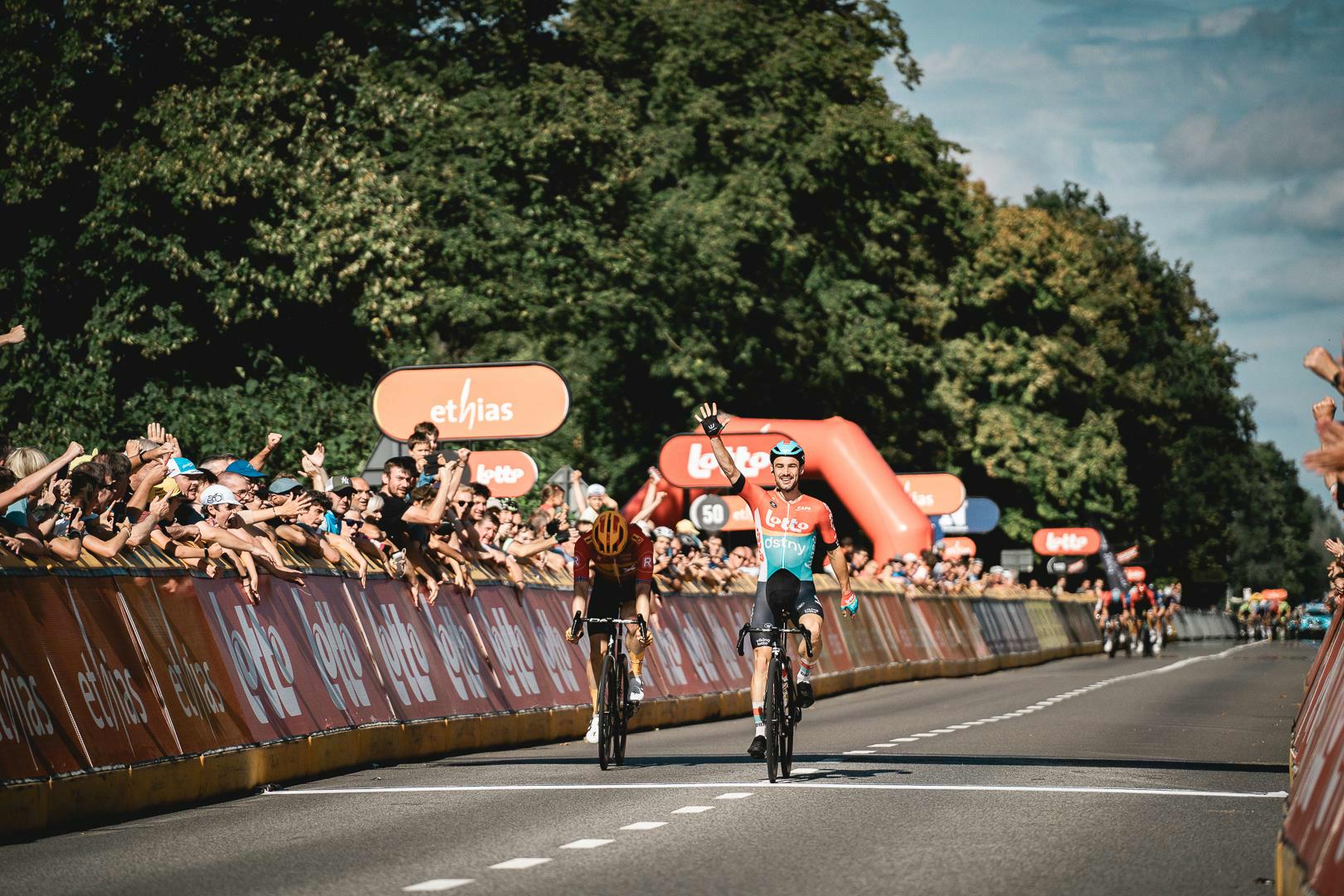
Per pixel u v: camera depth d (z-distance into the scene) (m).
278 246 83.06
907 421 146.38
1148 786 30.25
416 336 99.38
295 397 88.69
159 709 27.97
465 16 114.25
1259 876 19.92
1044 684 84.00
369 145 93.56
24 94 81.31
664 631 56.53
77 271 83.38
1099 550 171.88
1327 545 38.84
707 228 114.25
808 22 129.12
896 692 76.56
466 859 21.20
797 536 31.42
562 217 106.75
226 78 84.00
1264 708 61.78
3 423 82.88
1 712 23.89
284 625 33.41
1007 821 24.92
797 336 125.88
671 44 124.62
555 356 107.62
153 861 21.48
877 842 22.62
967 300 163.62
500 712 42.41
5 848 23.09
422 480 42.50
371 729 35.53
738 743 43.59
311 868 20.59
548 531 51.88
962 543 147.00
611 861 20.88
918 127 132.50
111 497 28.72
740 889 18.70
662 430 123.12
